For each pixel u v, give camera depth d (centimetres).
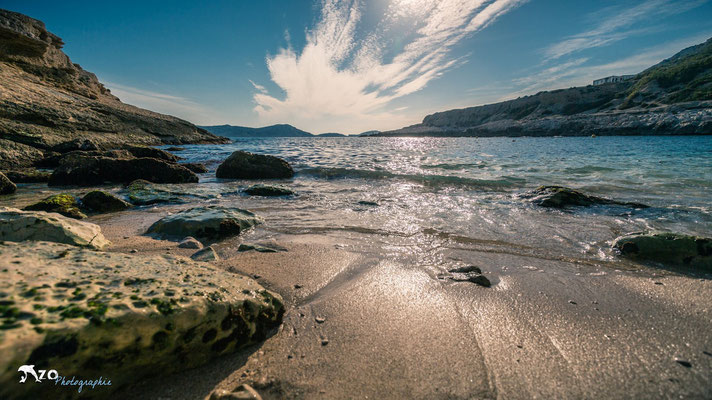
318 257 371
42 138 1702
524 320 238
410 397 165
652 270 342
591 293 284
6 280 161
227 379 173
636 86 9094
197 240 434
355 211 632
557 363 189
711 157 1539
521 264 360
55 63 3781
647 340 210
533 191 752
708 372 178
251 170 1183
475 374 181
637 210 606
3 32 3059
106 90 5762
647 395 163
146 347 157
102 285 182
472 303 265
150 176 1034
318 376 178
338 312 248
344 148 3241
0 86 2186
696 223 514
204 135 4541
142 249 387
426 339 213
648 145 2698
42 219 347
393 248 413
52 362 130
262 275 315
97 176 989
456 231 493
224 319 191
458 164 1471
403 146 3806
